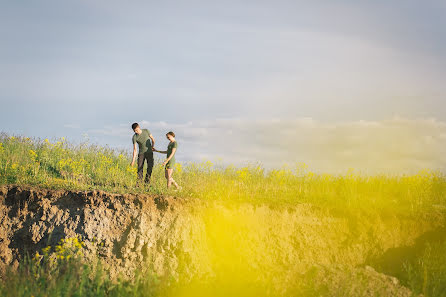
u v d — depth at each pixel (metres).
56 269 9.09
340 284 8.73
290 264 10.05
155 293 8.66
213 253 9.92
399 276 10.22
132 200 10.21
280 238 10.51
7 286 8.21
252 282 9.16
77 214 10.11
